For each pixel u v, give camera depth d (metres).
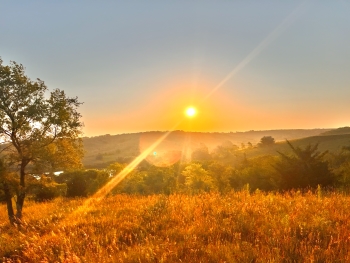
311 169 19.16
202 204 10.36
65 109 16.80
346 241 5.25
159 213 9.86
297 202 9.27
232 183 35.69
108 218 10.00
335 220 6.94
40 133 16.20
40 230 10.30
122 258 5.92
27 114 15.60
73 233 8.23
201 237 6.83
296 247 5.28
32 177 16.66
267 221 7.37
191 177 45.75
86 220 10.48
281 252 5.27
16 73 15.88
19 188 15.37
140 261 5.54
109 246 6.67
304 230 6.32
